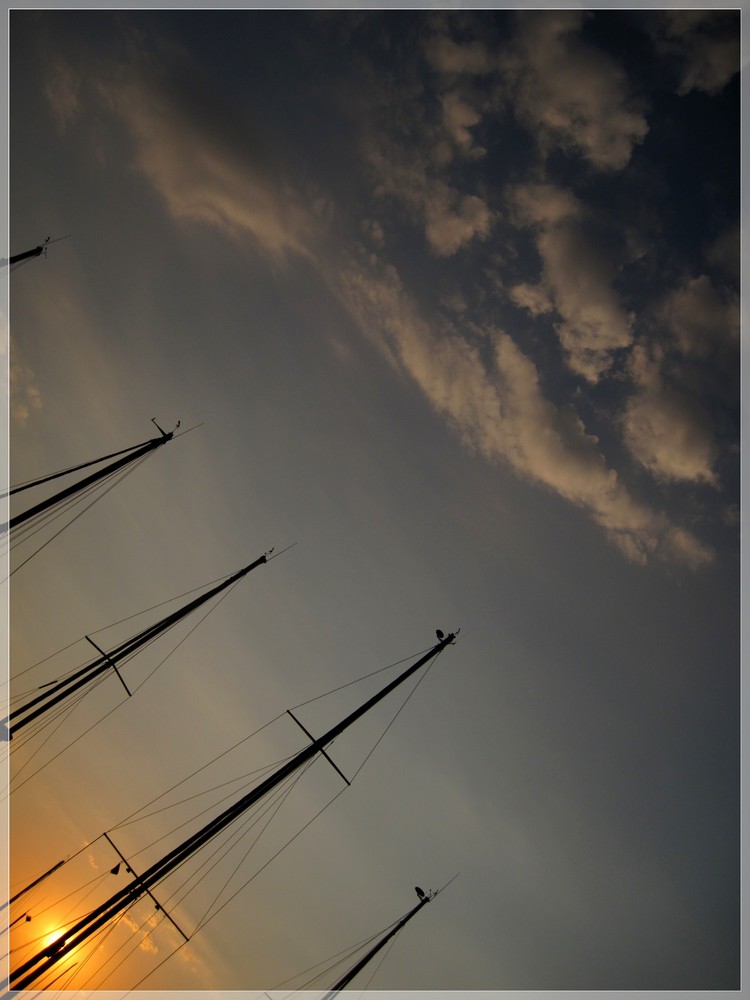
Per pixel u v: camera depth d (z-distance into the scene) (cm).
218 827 1925
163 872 1872
